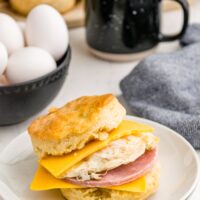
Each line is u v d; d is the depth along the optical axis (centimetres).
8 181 54
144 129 53
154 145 53
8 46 63
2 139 62
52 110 56
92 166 51
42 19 64
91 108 53
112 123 52
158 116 62
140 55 75
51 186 51
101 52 75
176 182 54
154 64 67
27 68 60
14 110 60
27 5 83
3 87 58
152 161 52
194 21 86
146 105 64
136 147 52
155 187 52
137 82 66
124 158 51
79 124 51
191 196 53
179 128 60
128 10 71
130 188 51
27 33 65
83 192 51
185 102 63
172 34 76
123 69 75
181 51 70
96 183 50
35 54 61
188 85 65
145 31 73
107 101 53
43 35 64
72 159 51
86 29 76
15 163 56
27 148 58
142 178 51
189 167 55
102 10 72
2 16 64
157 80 65
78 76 73
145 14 72
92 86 71
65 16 85
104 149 51
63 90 70
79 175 51
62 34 64
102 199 51
